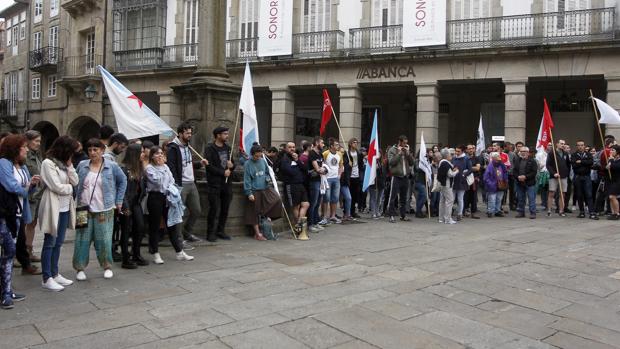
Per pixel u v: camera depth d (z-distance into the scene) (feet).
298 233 30.48
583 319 16.06
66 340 13.89
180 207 23.59
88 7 90.94
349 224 37.58
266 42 71.41
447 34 62.34
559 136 63.57
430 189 43.16
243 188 30.22
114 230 23.91
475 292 18.79
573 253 25.71
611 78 53.36
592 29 55.21
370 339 14.19
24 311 16.37
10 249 16.78
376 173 41.22
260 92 78.23
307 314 16.16
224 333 14.49
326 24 70.79
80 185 20.06
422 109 62.59
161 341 13.87
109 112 88.53
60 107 96.58
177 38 83.20
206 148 28.60
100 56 89.20
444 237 31.19
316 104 78.38
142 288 19.10
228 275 21.08
